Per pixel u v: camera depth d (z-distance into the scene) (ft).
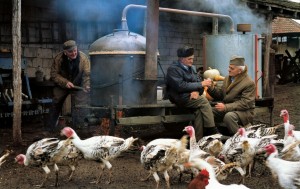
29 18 36.86
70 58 26.86
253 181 21.11
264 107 30.81
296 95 59.47
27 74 36.68
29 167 22.88
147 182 20.75
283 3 43.96
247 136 21.70
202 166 15.66
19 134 25.89
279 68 75.05
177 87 25.45
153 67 26.71
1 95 32.65
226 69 29.45
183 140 18.72
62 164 20.11
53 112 28.55
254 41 29.66
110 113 25.27
